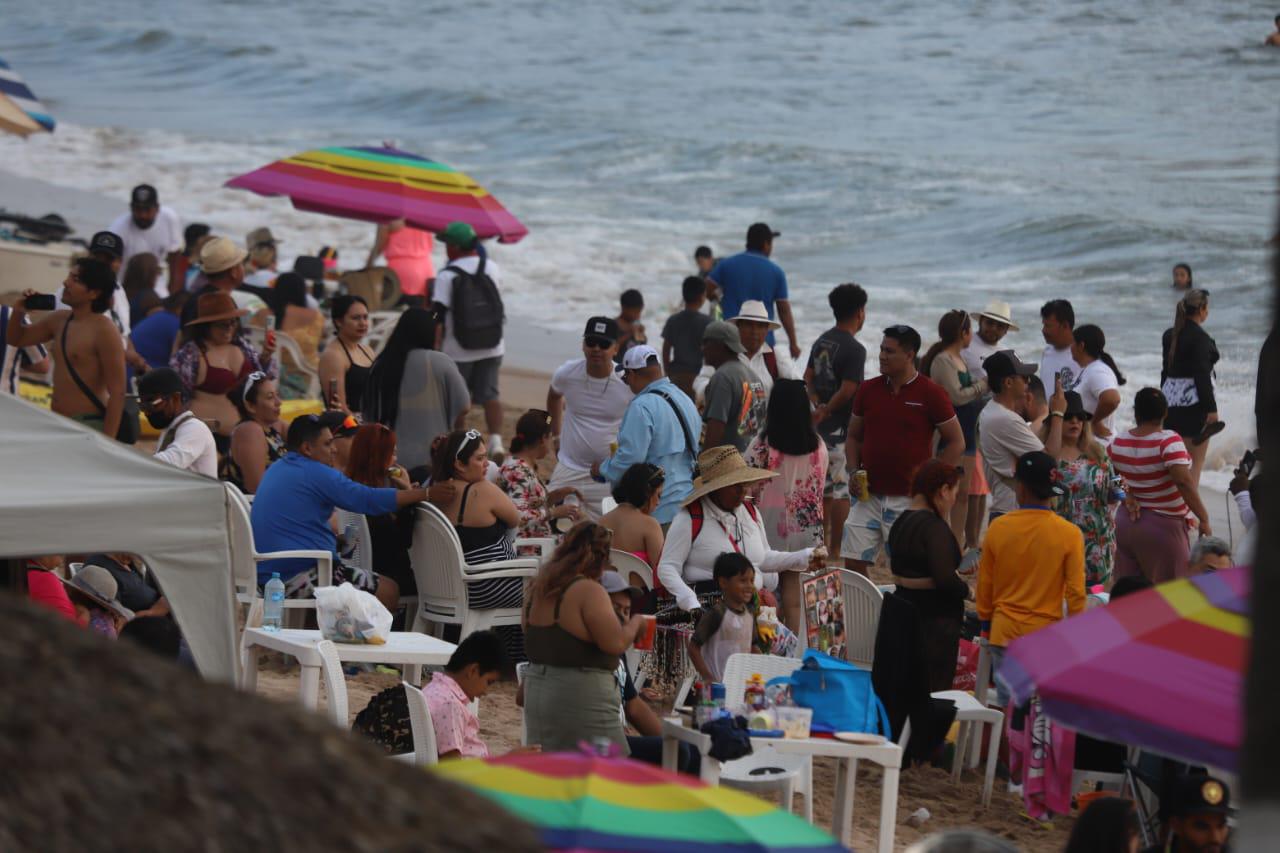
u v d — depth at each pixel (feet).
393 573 109.50
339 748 26.37
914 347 119.75
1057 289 285.02
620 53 566.77
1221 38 487.61
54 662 25.45
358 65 565.53
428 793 26.37
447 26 648.38
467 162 416.46
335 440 114.83
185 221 330.75
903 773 97.30
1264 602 23.00
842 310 137.39
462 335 155.43
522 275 298.76
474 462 105.09
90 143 427.33
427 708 75.72
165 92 536.01
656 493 101.71
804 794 82.17
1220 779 77.15
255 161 407.44
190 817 24.29
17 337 116.06
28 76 568.00
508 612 105.09
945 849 44.98
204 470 105.91
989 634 96.27
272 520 102.22
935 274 298.56
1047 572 92.58
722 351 120.98
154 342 154.51
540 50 583.99
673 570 96.32
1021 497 94.63
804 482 111.34
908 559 96.12
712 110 464.65
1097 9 538.88
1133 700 52.44
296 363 167.73
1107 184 351.87
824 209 353.72
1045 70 477.36
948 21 556.51
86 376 114.11
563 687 74.28
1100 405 142.00
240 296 176.96
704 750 74.84
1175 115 417.90
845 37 555.28
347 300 134.51
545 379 223.71
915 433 120.26
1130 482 116.67
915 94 467.93
